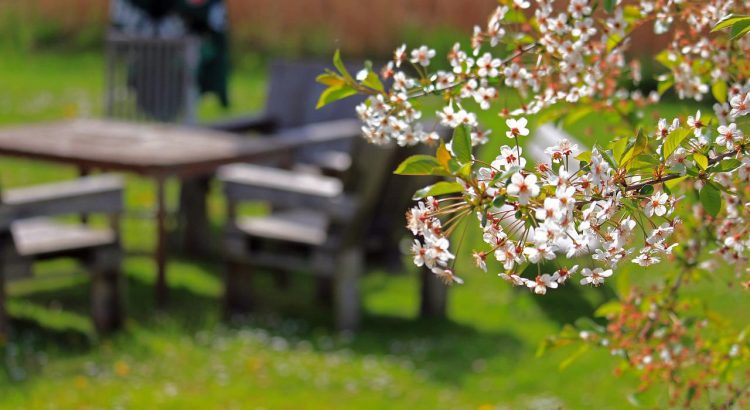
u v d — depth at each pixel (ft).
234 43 61.67
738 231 7.63
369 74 6.59
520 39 7.48
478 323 20.68
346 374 17.58
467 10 59.21
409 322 20.79
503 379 17.49
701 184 5.93
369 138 6.63
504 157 5.33
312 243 19.84
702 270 9.14
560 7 7.52
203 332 19.58
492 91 6.89
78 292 21.88
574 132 18.30
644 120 8.95
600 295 21.68
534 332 20.02
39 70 57.21
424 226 5.47
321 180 19.70
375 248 20.67
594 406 16.22
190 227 25.00
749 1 7.72
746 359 8.77
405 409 16.06
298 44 61.31
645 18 8.00
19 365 17.38
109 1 63.57
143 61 27.89
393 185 20.26
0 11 63.26
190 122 27.58
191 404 15.98
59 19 63.31
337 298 19.92
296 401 16.25
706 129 5.71
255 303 21.16
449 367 18.08
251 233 20.22
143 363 17.81
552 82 7.70
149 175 19.35
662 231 5.35
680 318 9.93
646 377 9.12
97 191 18.60
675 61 8.40
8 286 21.48
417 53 6.85
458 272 23.68
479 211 5.35
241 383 16.98
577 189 5.23
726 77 8.04
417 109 6.73
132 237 26.45
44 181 31.07
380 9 60.59
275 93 27.89
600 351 18.39
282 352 18.67
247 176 20.10
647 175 5.71
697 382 9.04
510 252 5.37
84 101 46.39
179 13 30.19
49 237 18.83
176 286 22.68
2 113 42.42
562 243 5.20
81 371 17.30
